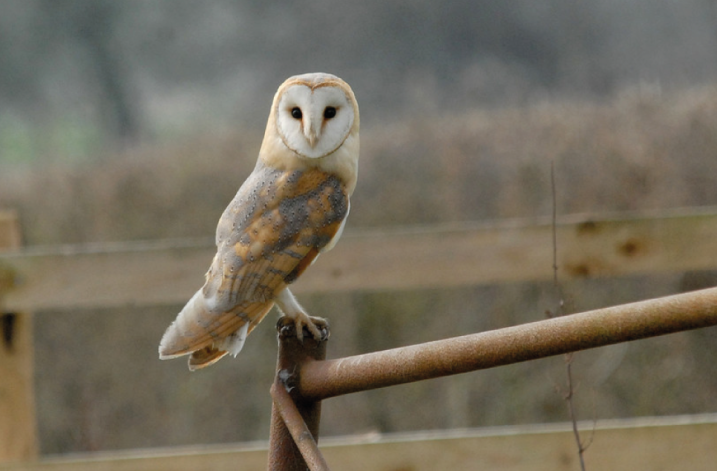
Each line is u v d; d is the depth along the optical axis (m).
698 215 6.54
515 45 38.91
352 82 41.06
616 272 6.61
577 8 37.41
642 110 13.93
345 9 43.50
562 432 6.05
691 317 2.74
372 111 33.78
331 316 13.69
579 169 13.70
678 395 11.74
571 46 36.75
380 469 6.11
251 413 13.80
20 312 6.93
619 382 11.83
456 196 14.81
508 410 12.23
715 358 11.74
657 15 34.25
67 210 16.86
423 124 16.52
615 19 36.44
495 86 33.28
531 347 2.92
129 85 47.12
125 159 18.06
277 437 3.50
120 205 16.70
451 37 41.12
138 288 6.83
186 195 16.59
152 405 14.12
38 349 14.33
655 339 11.94
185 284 6.82
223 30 47.06
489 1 40.06
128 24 47.31
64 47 47.25
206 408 13.94
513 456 6.07
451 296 13.34
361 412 12.92
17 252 7.22
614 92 17.03
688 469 5.99
